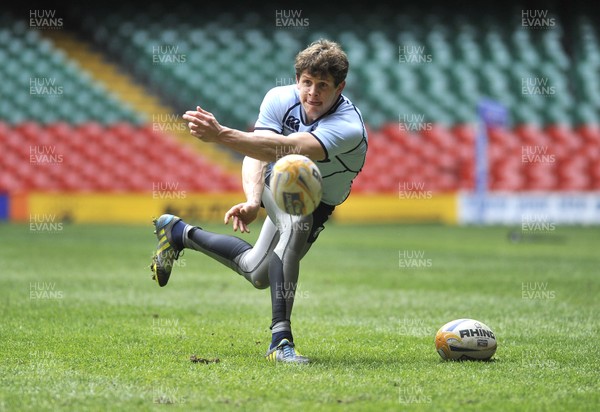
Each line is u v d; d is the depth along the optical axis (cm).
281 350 1970
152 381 1745
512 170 10956
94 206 10000
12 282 3925
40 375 1806
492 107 9781
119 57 11538
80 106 10894
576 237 8069
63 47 11575
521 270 4862
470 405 1557
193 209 10081
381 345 2308
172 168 10588
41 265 4791
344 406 1534
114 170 10544
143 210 10050
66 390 1656
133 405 1534
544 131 11281
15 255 5409
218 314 2977
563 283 4188
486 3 12519
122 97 11062
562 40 12281
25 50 11438
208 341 2327
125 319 2789
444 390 1681
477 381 1773
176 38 11719
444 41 12119
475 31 12281
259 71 11450
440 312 3116
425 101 11331
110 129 10744
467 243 7100
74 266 4759
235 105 11094
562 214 10188
